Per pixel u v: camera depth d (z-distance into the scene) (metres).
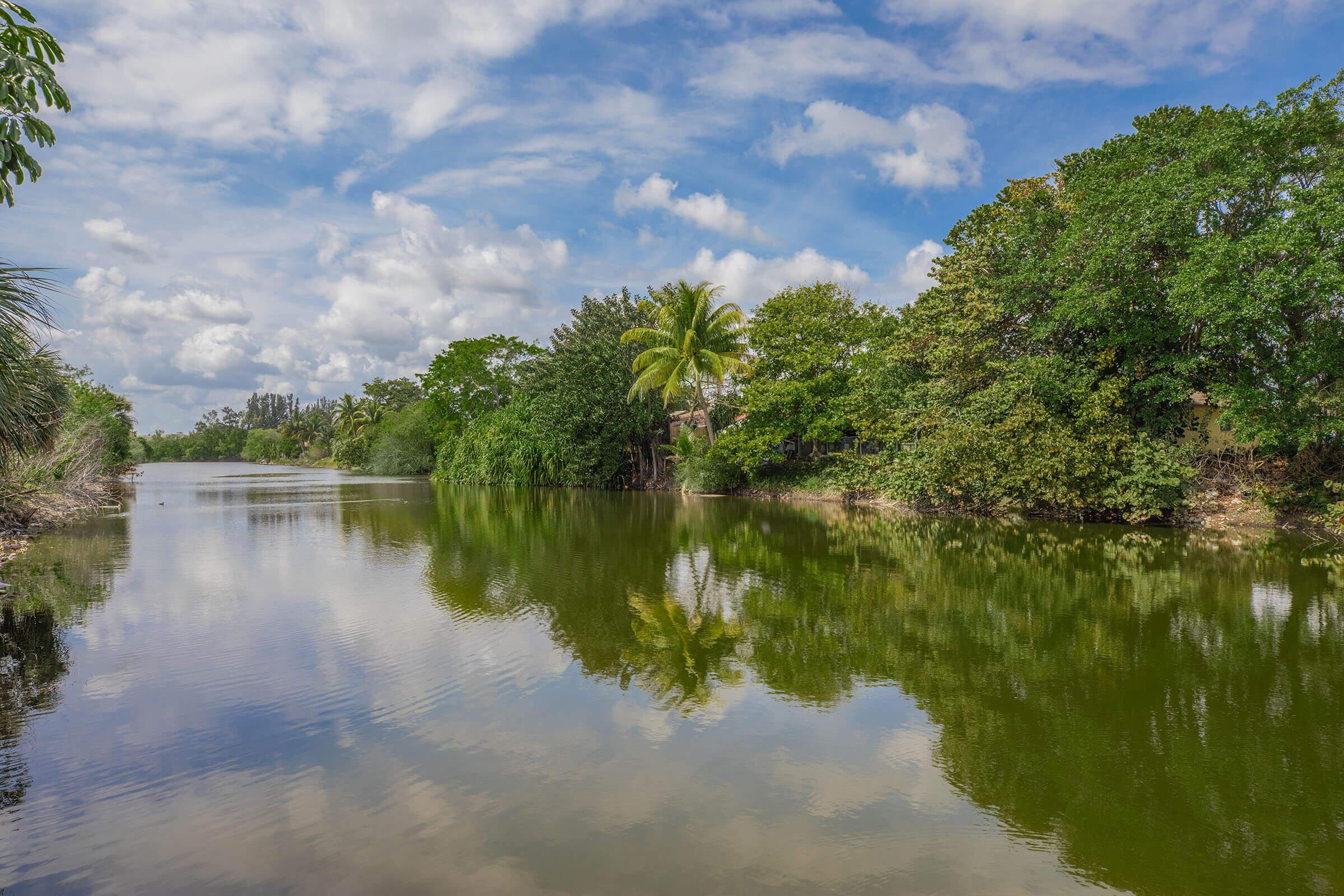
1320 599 9.56
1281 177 15.80
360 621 8.23
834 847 3.72
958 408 21.67
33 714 5.39
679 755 4.80
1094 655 7.15
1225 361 17.80
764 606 9.19
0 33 5.05
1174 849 3.78
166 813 3.97
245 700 5.70
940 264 22.84
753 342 30.66
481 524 18.97
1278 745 5.08
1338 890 3.44
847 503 26.52
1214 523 17.50
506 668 6.57
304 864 3.48
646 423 36.62
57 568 11.75
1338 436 16.44
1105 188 17.20
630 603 9.29
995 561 12.74
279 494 31.94
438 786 4.30
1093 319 17.34
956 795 4.32
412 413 65.75
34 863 3.48
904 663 6.88
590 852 3.62
